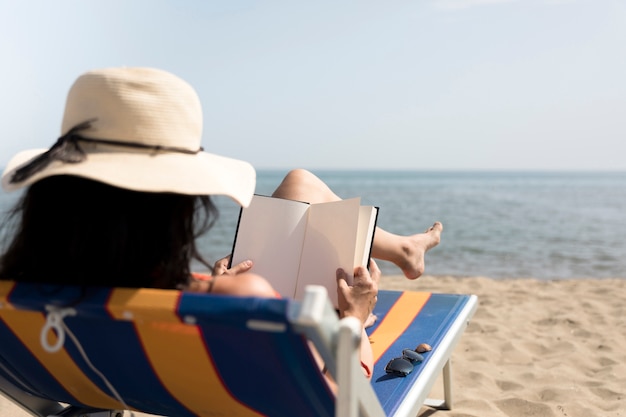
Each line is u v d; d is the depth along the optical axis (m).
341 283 1.89
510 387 3.68
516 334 4.76
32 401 1.80
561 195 41.41
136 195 1.36
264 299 1.18
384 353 2.40
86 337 1.42
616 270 11.45
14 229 1.43
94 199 1.36
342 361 1.19
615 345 4.45
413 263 2.82
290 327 1.17
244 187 1.50
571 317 5.30
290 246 2.22
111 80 1.38
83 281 1.33
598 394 3.53
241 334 1.26
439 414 3.21
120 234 1.34
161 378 1.49
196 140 1.46
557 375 3.80
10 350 1.57
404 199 36.72
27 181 1.32
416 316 2.81
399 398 1.96
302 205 2.24
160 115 1.39
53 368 1.58
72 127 1.41
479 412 3.26
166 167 1.35
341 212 2.13
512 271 11.45
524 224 21.33
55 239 1.37
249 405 1.51
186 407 1.61
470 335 4.77
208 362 1.38
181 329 1.31
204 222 1.47
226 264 2.29
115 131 1.37
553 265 12.17
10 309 1.36
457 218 23.86
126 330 1.36
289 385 1.38
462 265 12.33
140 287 1.39
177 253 1.40
